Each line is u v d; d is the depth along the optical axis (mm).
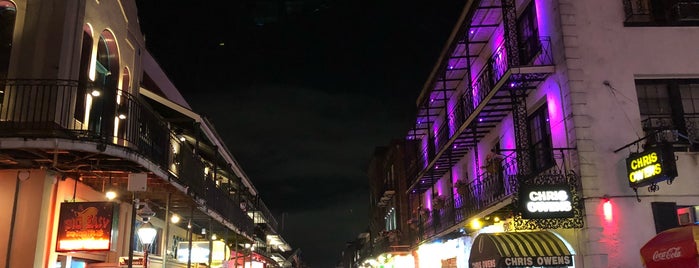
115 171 9578
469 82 17094
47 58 8883
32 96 8555
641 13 11945
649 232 10633
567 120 11438
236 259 19844
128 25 12570
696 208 9352
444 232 18844
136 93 13148
